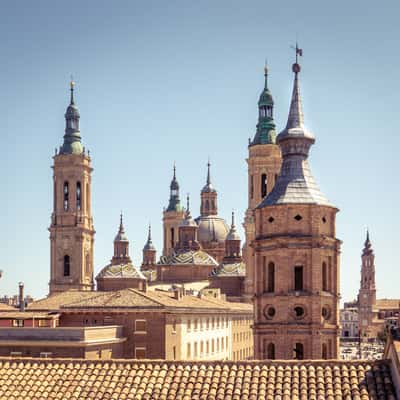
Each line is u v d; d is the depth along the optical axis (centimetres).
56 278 19138
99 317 10750
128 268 16762
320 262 6100
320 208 6166
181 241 18725
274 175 17125
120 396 4244
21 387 4428
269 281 6250
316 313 6025
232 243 18388
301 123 6462
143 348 10506
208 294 15938
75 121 19575
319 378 4291
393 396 4038
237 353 14825
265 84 17525
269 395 4141
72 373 4550
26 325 10688
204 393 4219
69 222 19200
